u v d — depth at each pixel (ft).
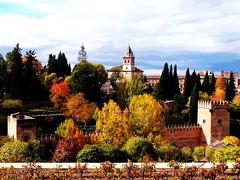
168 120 408.87
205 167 135.13
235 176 124.57
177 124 404.57
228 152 210.79
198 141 390.63
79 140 281.13
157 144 293.23
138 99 330.13
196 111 412.57
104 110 311.27
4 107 375.45
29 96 417.69
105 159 207.00
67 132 295.48
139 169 122.83
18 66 414.41
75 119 373.40
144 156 205.46
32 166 130.41
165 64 505.25
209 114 383.24
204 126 388.16
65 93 401.90
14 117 296.30
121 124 303.48
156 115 325.01
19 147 216.13
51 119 366.02
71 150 248.93
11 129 303.48
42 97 427.74
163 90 499.51
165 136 365.81
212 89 565.94
